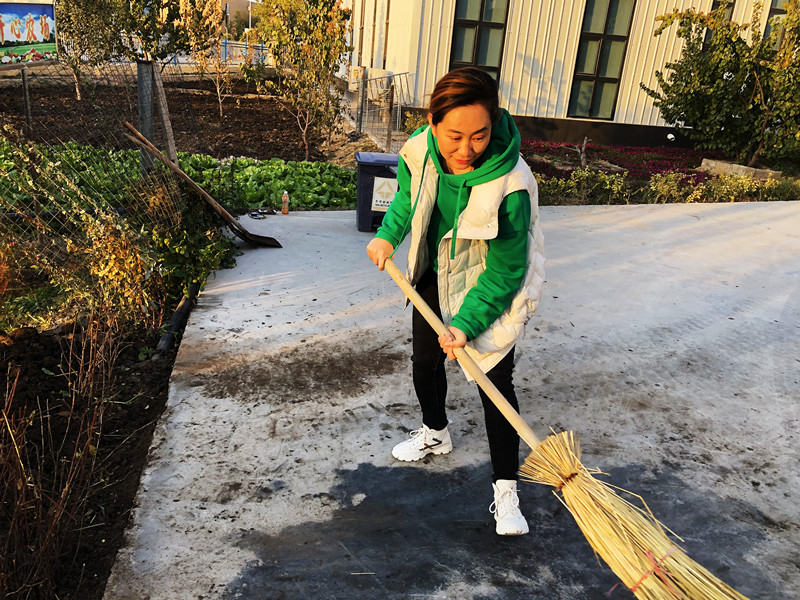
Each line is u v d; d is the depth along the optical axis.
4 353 3.68
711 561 2.52
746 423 3.49
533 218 2.36
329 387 3.62
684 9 15.20
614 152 14.89
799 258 6.51
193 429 3.18
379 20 16.52
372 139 13.07
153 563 2.38
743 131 13.25
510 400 2.49
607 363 4.06
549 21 14.68
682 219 7.93
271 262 5.54
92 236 4.39
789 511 2.82
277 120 14.48
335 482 2.87
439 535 2.59
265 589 2.29
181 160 9.15
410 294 2.41
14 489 2.38
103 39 13.66
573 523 2.70
